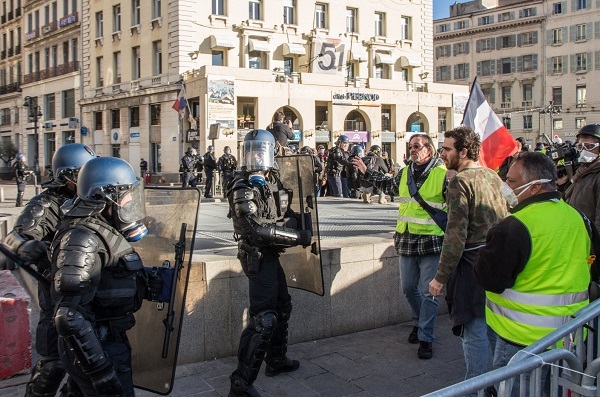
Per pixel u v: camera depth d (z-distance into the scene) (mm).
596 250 3191
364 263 5773
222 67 30953
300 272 4961
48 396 3281
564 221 3027
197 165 22609
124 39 37156
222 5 33969
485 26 64438
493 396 2387
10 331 4094
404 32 41188
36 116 29359
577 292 3035
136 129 36562
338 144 16266
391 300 6008
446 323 6117
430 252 4918
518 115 62781
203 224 8672
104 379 2648
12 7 52188
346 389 4332
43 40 46438
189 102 32781
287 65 36375
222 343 4891
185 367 4648
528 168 3061
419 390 4328
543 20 60594
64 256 2623
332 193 16203
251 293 4117
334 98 35031
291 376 4574
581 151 4891
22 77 50031
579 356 2840
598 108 58000
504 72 64000
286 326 4590
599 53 57625
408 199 5074
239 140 31781
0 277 5148
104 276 2801
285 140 10289
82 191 2816
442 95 40094
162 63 34250
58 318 2570
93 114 40531
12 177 42469
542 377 2674
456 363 4891
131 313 2949
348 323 5672
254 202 3957
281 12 35500
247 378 3926
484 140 6535
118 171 2854
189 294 4711
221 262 4871
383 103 37312
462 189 3848
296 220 4609
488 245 3064
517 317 3053
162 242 3664
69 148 3623
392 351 5176
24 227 3352
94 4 39781
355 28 38625
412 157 5027
